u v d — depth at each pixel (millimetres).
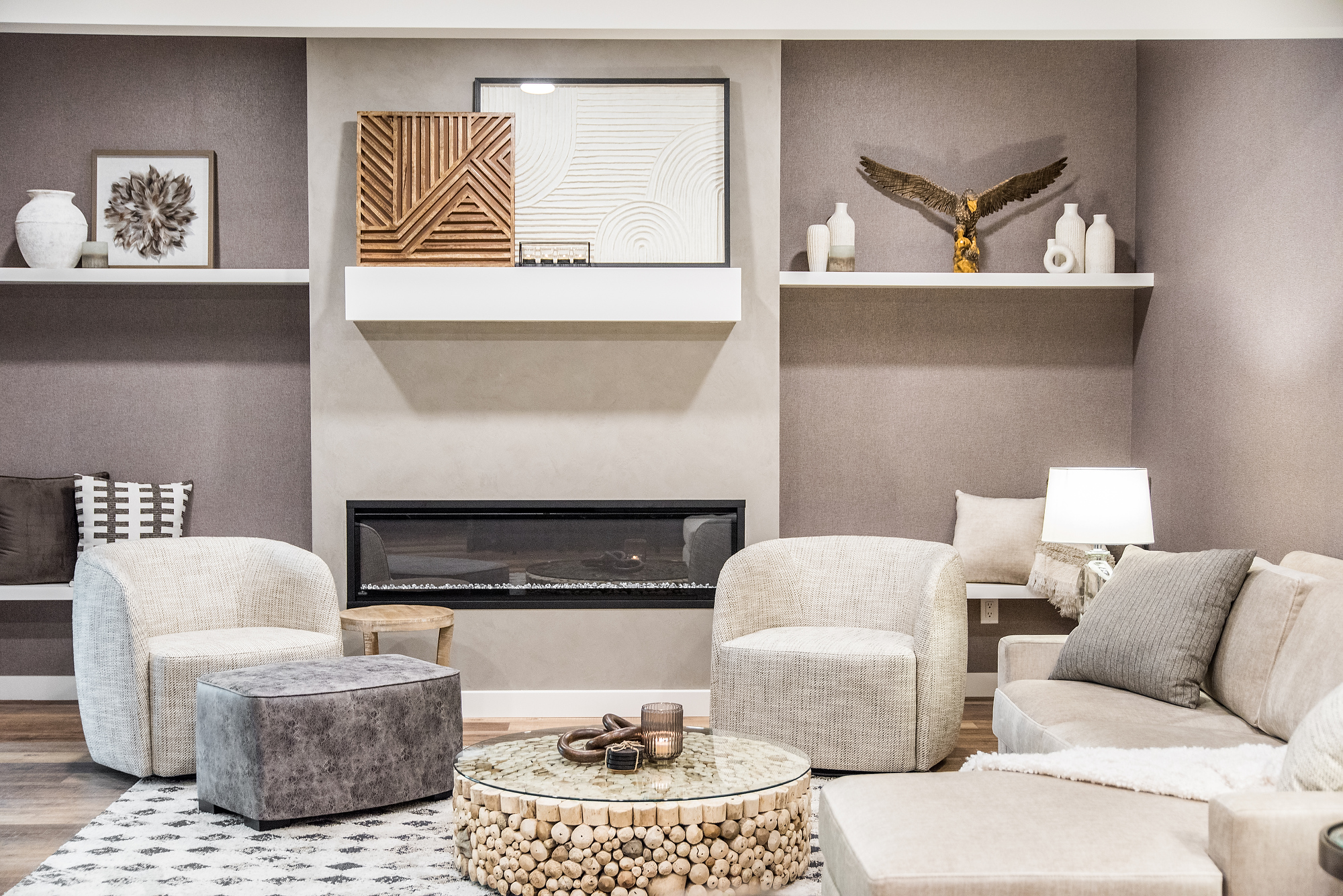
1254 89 3691
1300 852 1724
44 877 2689
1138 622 2982
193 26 3270
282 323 4793
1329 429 3207
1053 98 4812
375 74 4465
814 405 4848
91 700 3602
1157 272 4543
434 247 4422
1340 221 3152
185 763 3490
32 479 4629
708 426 4523
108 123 4758
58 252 4555
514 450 4512
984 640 4859
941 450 4852
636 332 4512
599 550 4555
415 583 4539
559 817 2494
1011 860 1801
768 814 2590
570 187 4473
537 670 4531
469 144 4422
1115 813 1982
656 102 4484
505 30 3318
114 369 4781
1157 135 4551
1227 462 3877
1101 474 3537
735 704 3678
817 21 3289
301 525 4805
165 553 3914
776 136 4504
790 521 4855
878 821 1974
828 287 4828
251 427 4793
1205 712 2779
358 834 3014
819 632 3824
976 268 4723
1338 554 3148
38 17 3217
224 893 2590
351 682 3197
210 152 4746
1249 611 2811
